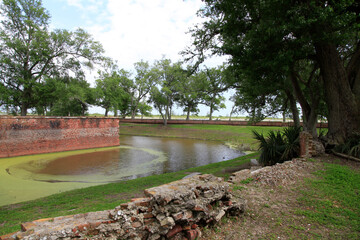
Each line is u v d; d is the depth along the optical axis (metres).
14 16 31.22
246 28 11.77
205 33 13.93
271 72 11.03
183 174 11.75
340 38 9.34
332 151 10.52
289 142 11.14
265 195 6.14
